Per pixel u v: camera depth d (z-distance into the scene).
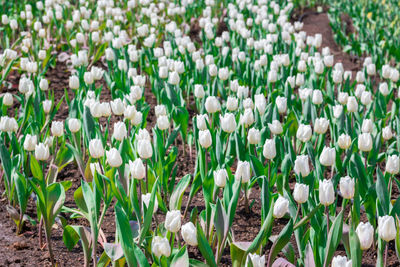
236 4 10.47
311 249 2.80
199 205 4.01
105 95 6.45
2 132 3.97
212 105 3.91
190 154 4.75
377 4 12.10
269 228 2.76
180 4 10.21
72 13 9.23
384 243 2.73
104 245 2.69
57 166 3.96
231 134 3.89
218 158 3.58
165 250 2.35
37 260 3.25
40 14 8.70
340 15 12.02
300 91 4.75
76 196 3.09
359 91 4.98
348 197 2.65
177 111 4.39
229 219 2.65
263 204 2.84
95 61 7.05
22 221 3.49
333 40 10.35
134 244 2.45
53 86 6.74
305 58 6.18
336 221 2.50
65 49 7.94
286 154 3.65
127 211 3.04
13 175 3.47
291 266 2.79
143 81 5.17
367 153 4.21
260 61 5.88
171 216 2.52
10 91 6.42
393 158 3.17
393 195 4.34
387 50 8.37
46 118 4.58
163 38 8.95
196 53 6.00
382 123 4.75
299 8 13.04
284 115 5.41
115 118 5.72
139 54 6.90
